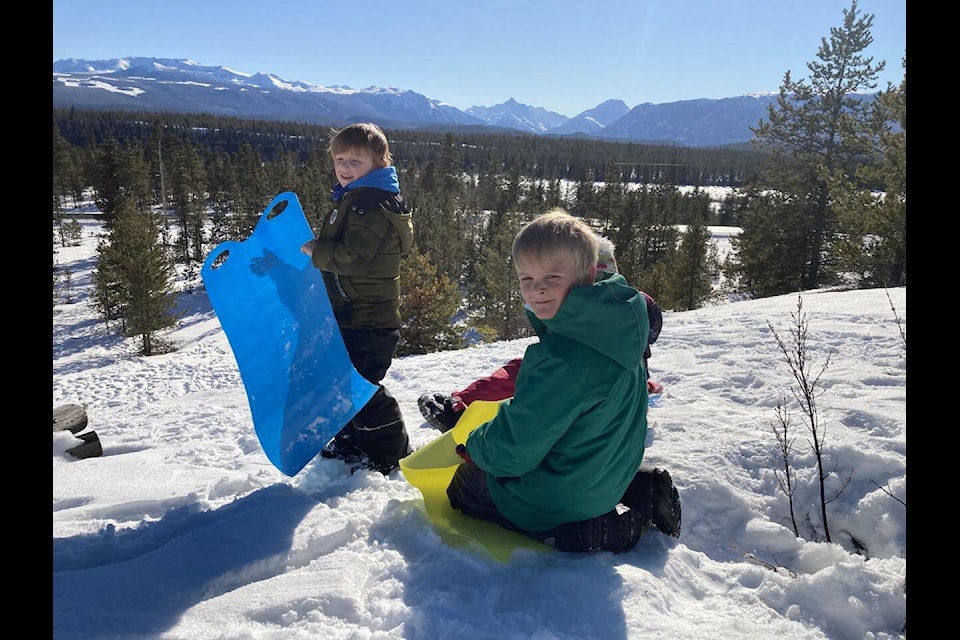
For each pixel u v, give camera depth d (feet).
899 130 57.26
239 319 8.64
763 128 90.79
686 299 104.27
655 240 158.81
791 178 88.38
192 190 195.93
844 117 69.36
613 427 6.62
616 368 6.43
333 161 9.39
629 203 151.33
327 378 9.07
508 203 215.10
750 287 102.68
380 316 9.66
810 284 86.22
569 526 6.94
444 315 76.74
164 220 202.90
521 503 7.03
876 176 57.98
